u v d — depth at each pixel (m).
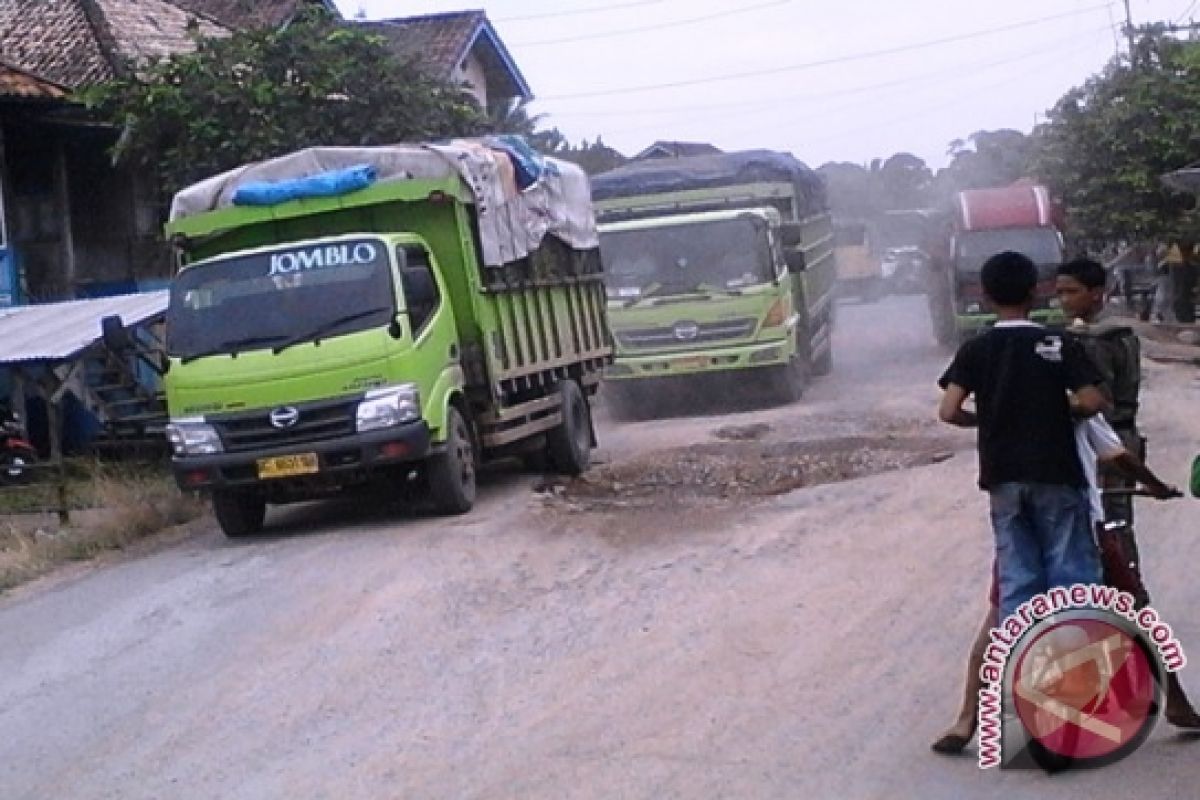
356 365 13.23
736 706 8.10
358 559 12.29
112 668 9.79
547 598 10.67
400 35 35.81
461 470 13.96
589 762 7.37
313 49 23.55
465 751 7.67
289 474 13.28
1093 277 7.64
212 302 13.78
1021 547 6.98
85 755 8.10
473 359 14.59
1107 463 6.98
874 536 12.07
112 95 23.08
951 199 30.83
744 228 22.12
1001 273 7.05
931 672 8.49
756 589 10.59
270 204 14.66
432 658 9.41
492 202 15.12
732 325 21.95
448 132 24.27
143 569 12.98
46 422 20.89
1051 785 6.74
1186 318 33.56
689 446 17.92
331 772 7.50
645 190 23.89
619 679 8.71
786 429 18.91
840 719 7.80
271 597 11.27
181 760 7.88
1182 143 32.28
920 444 16.66
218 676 9.38
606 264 22.31
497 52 38.41
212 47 23.61
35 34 26.72
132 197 25.48
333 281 13.62
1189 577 10.21
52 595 12.28
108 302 19.88
